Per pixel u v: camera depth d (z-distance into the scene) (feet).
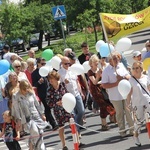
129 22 47.96
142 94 45.98
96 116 65.62
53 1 191.93
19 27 174.19
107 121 60.64
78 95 51.39
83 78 62.03
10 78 51.29
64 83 50.42
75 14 153.69
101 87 55.21
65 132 59.06
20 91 44.24
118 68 50.14
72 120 39.17
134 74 46.16
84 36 176.14
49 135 58.95
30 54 68.69
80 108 51.03
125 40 49.16
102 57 55.36
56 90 48.19
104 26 48.29
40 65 61.52
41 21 189.88
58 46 159.43
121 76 49.67
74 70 50.98
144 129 52.49
